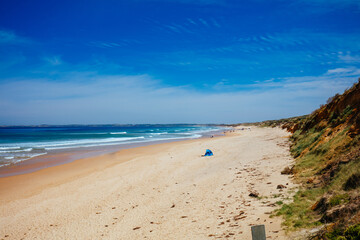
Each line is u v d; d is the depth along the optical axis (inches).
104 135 2864.2
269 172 495.5
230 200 371.9
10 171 760.3
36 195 522.6
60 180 647.1
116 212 399.5
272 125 3129.9
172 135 2728.8
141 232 311.7
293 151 665.6
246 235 238.7
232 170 585.3
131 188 532.7
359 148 329.4
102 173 711.7
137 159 938.7
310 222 223.9
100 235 321.7
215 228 280.2
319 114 778.8
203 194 430.9
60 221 383.2
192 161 813.9
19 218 405.4
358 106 490.6
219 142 1397.6
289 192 341.7
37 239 330.6
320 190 301.7
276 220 258.2
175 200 422.6
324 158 416.8
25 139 2174.0
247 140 1373.0
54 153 1152.8
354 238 150.2
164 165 772.6
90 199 478.3
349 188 250.4
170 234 289.6
